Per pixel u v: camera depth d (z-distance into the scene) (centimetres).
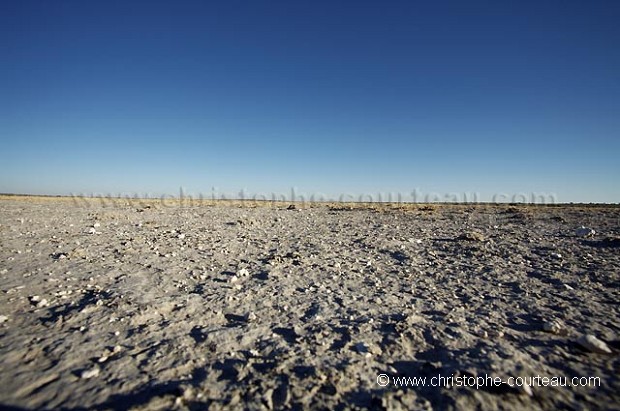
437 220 2380
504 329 548
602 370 427
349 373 425
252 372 428
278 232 1758
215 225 2073
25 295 702
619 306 641
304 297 713
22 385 399
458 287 784
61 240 1370
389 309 642
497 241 1335
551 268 915
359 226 2055
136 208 3719
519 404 365
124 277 840
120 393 384
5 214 2502
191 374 425
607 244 1182
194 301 677
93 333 533
